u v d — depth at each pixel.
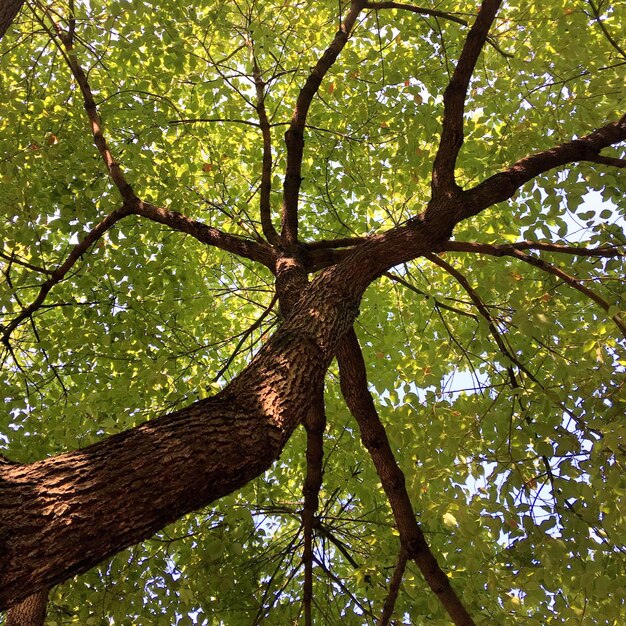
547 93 4.49
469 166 4.82
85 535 1.37
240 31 4.87
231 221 5.30
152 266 4.95
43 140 4.57
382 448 3.62
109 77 4.83
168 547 4.16
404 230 3.13
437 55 4.82
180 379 4.70
